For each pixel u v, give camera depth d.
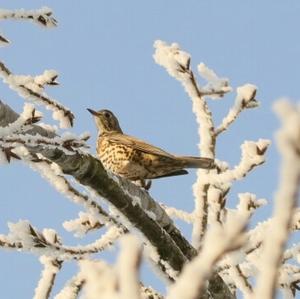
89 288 2.63
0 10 10.63
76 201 10.62
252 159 11.42
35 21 10.90
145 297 11.12
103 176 9.16
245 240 2.62
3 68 10.93
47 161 10.30
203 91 12.62
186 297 2.55
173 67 12.65
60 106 11.34
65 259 10.85
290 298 11.45
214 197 11.48
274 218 2.70
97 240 10.91
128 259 2.59
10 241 10.08
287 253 11.44
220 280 10.16
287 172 2.58
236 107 12.30
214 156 12.34
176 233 10.19
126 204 9.41
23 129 8.51
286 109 2.60
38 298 11.40
